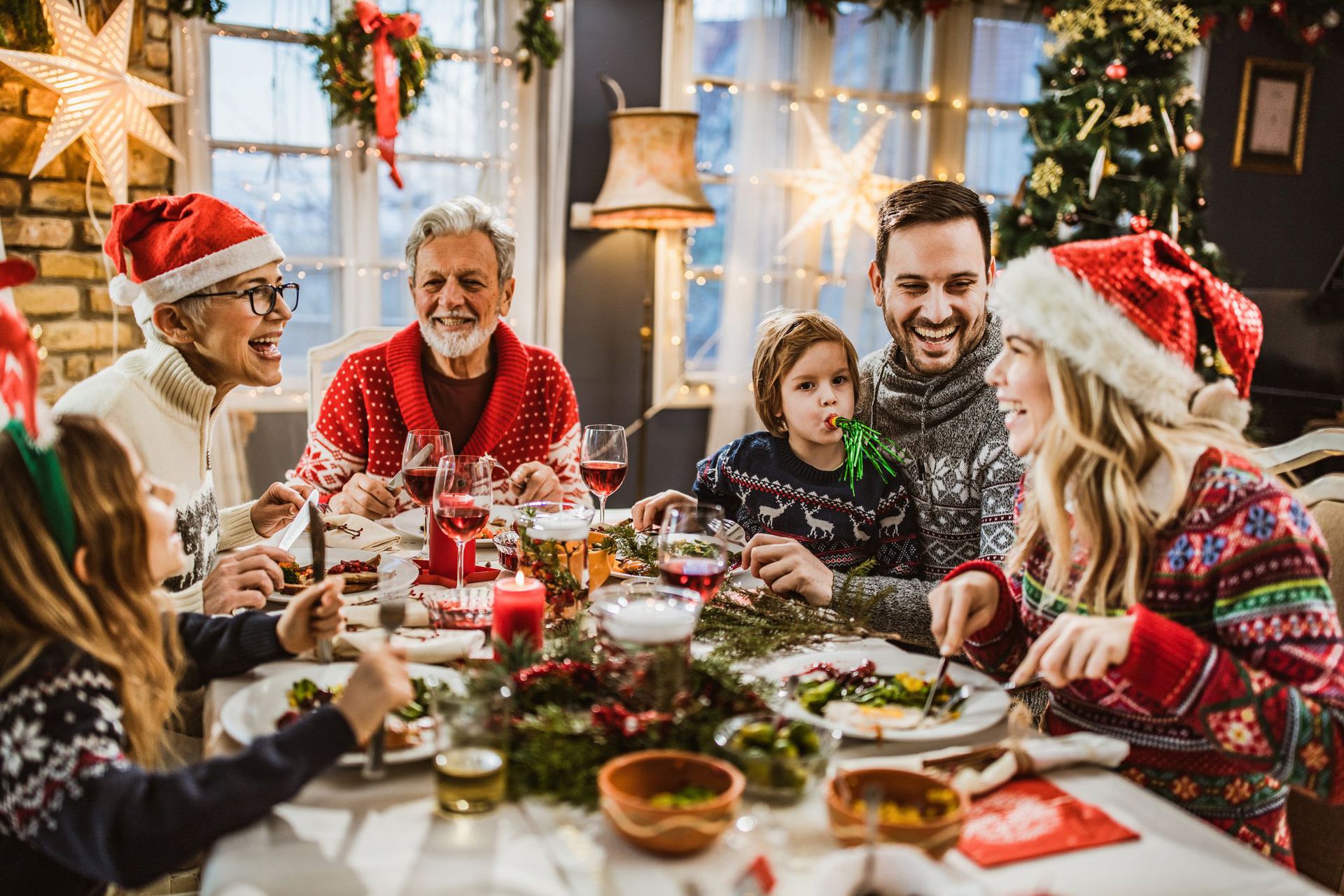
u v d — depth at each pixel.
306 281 3.95
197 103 3.64
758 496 1.88
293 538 1.71
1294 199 5.48
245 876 0.81
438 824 0.90
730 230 4.48
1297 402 4.25
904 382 1.86
